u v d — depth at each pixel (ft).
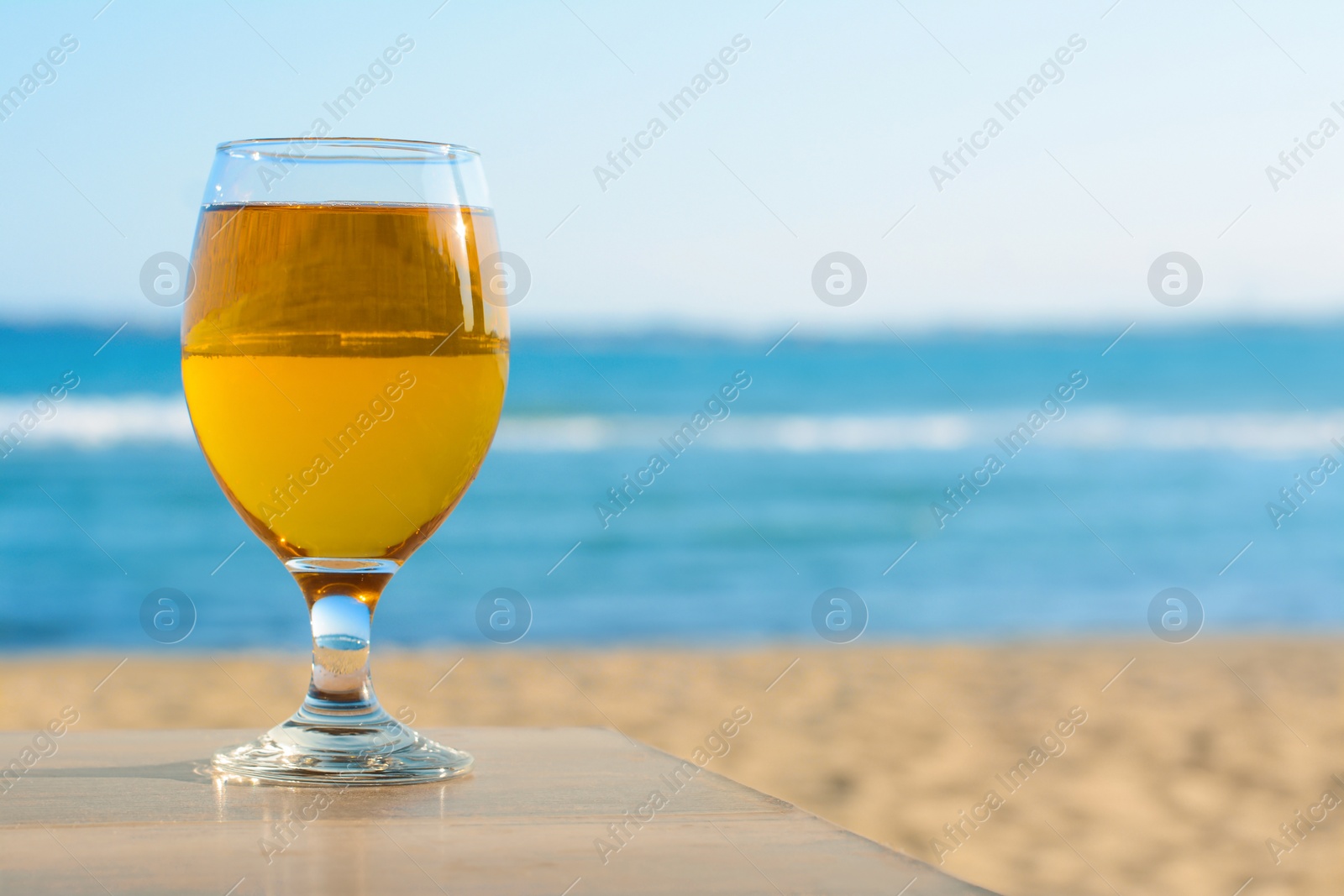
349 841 2.60
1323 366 121.80
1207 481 79.20
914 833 21.25
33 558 57.00
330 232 3.66
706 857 2.48
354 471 3.66
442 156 3.86
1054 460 84.07
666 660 39.55
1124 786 24.52
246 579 53.62
